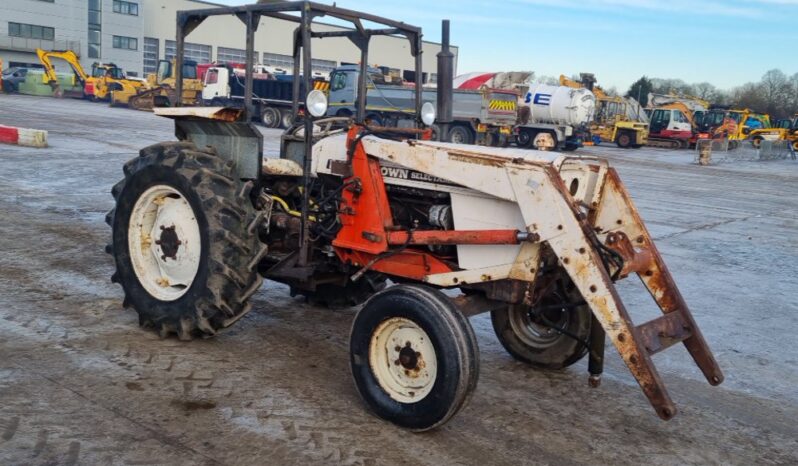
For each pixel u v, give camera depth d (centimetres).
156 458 331
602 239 429
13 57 5091
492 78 3191
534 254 381
